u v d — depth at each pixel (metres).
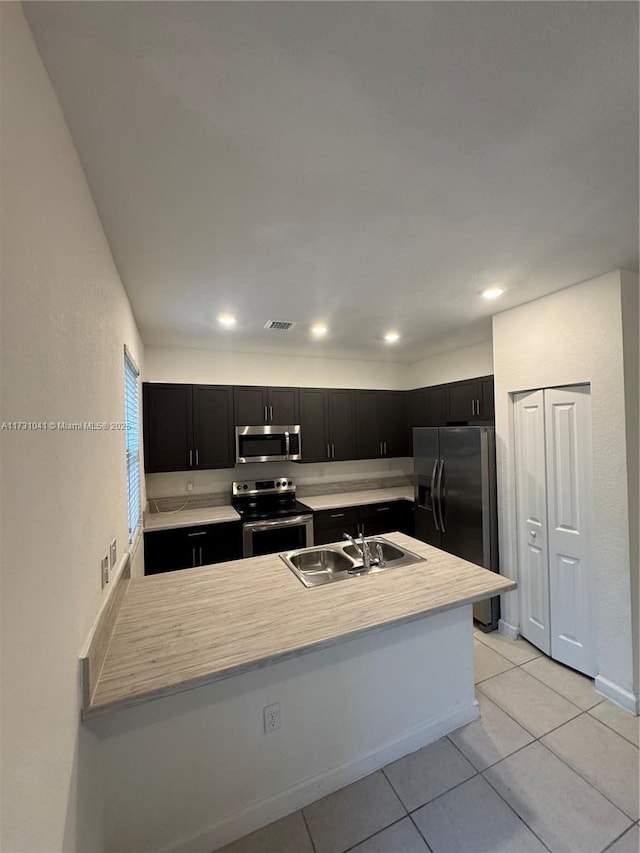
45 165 0.84
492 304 2.55
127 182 1.24
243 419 3.76
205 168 1.18
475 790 1.55
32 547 0.73
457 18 0.75
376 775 1.63
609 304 2.04
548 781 1.58
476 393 3.46
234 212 1.43
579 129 1.04
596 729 1.85
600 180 1.27
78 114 0.96
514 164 1.19
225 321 2.86
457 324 3.04
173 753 1.31
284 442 3.91
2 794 0.59
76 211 1.09
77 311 1.09
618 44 0.80
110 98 0.92
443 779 1.60
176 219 1.47
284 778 1.48
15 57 0.69
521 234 1.63
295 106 0.95
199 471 3.86
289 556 2.23
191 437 3.54
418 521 3.53
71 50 0.80
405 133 1.05
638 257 1.86
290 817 1.45
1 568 0.61
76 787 0.94
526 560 2.63
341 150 1.12
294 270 1.96
